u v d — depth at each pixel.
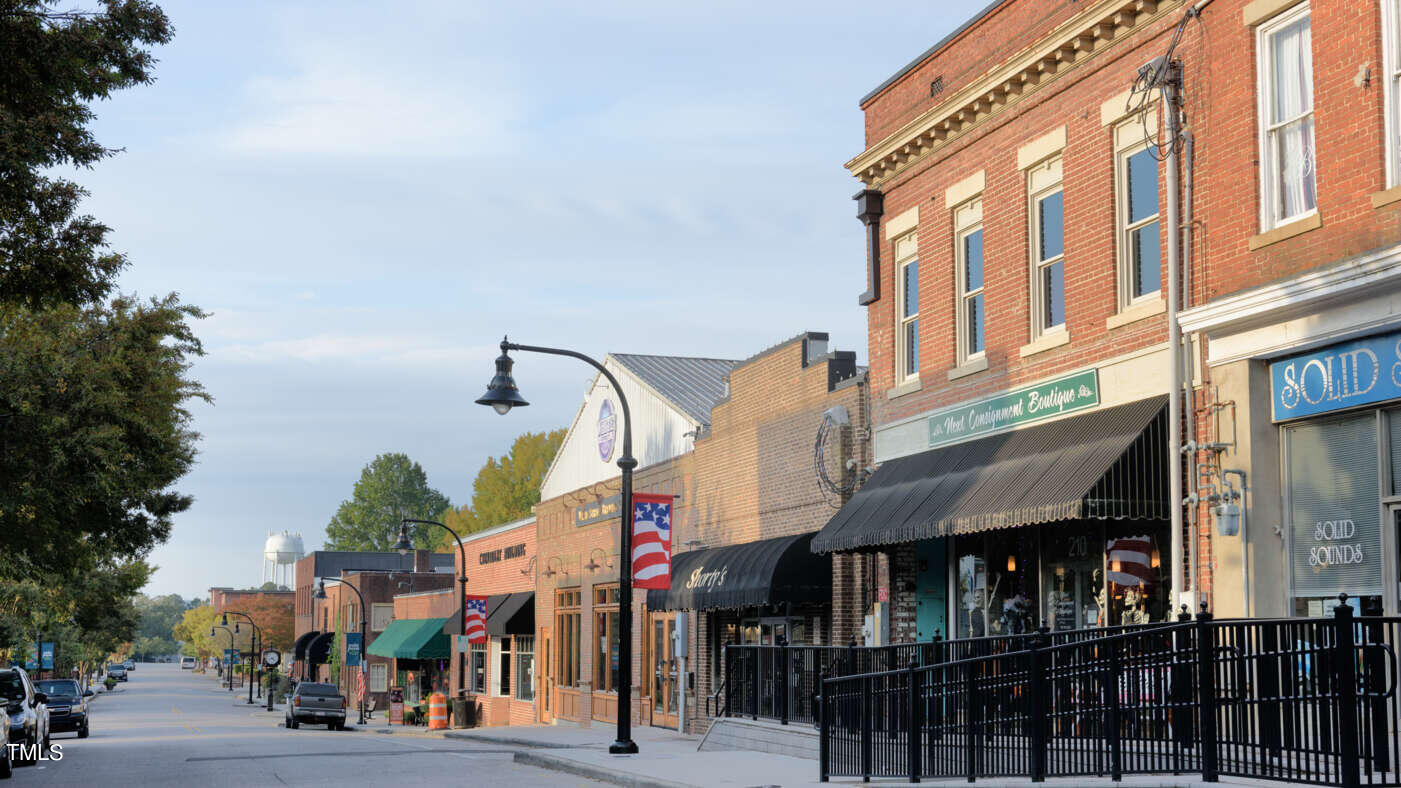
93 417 24.42
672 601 30.17
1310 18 14.78
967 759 14.13
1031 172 20.03
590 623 41.56
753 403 29.47
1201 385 15.95
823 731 16.78
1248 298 14.90
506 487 93.50
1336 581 14.31
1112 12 17.69
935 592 22.25
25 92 17.95
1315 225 14.41
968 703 14.18
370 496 142.50
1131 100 17.52
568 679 44.28
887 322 23.97
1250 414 15.18
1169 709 11.84
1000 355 20.38
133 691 140.50
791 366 27.56
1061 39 18.69
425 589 92.62
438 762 24.42
